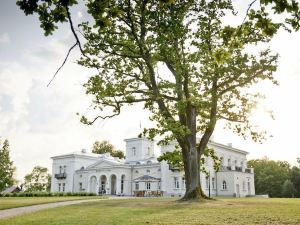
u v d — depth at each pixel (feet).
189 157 79.36
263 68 74.74
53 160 239.30
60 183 230.89
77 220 39.01
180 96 77.51
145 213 46.80
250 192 205.87
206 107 79.56
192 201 72.13
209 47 74.90
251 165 293.43
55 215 47.03
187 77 77.77
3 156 160.97
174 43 73.77
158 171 191.93
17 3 16.74
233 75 77.56
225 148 207.92
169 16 51.47
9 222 38.55
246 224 32.71
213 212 46.42
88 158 235.81
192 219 37.83
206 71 75.05
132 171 204.85
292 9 18.98
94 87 77.61
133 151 219.61
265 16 20.71
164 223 34.40
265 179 266.98
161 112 78.02
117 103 79.82
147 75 83.05
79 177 224.12
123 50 77.51
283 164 306.35
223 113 83.35
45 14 17.57
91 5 19.44
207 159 186.91
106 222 36.17
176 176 180.34
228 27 22.45
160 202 73.97
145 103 84.43
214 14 74.18
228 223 33.71
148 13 45.47
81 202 82.12
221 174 191.21
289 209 50.98
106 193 201.77
